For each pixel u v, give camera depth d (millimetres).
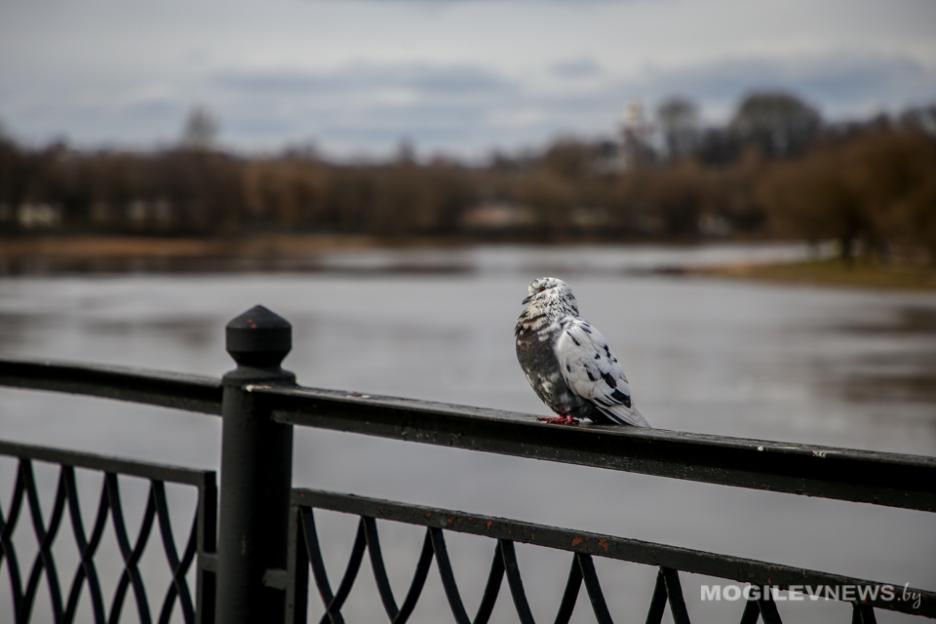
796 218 104625
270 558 2902
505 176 190875
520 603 2424
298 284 83562
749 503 14852
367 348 39781
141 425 21109
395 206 177500
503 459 17922
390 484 15984
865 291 82312
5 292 71562
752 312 60969
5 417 22078
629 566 11133
